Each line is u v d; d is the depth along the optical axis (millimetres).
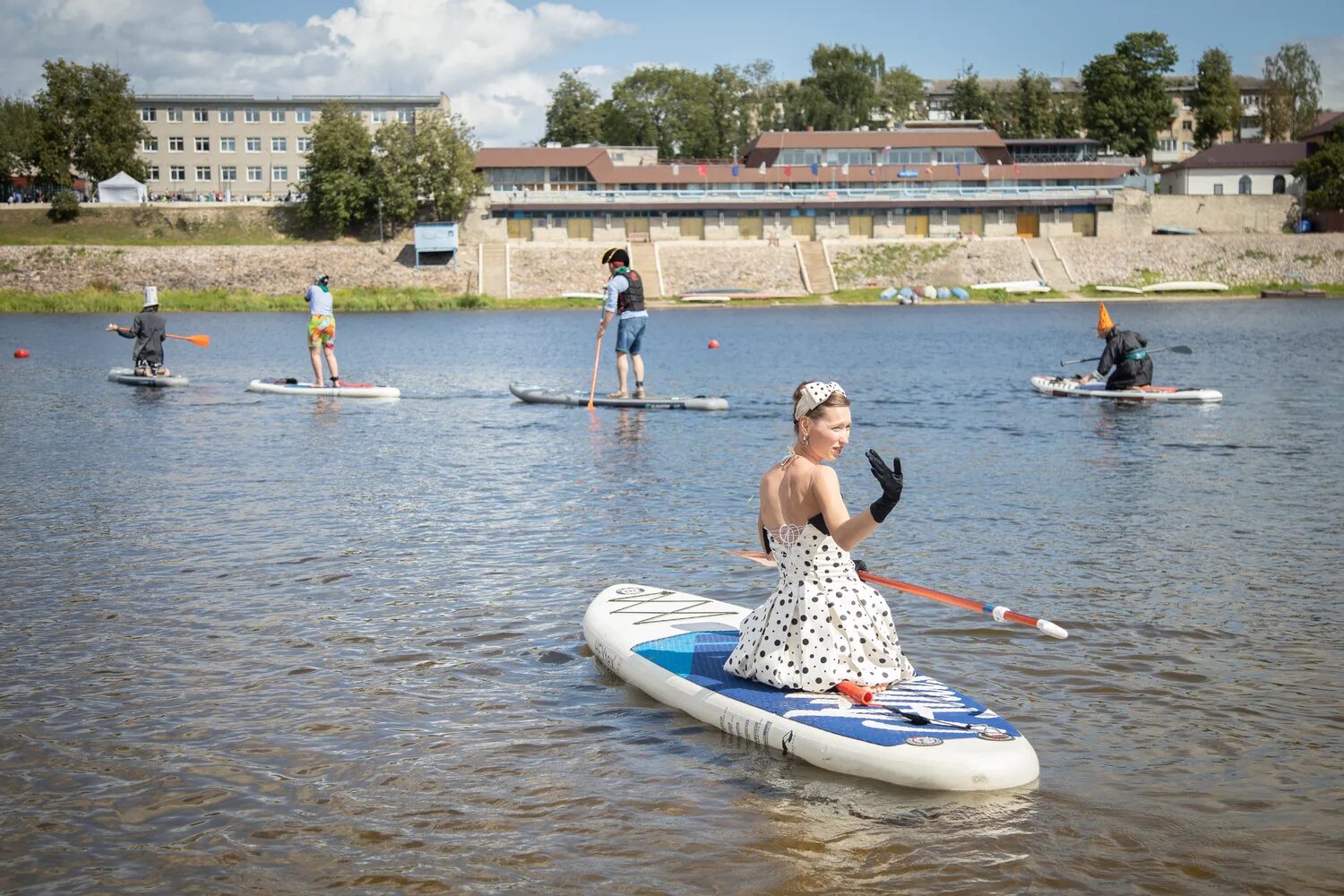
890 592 9375
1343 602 8961
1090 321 65000
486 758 6125
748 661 6738
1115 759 6098
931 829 5320
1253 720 6637
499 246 100500
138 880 4914
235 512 12469
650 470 15305
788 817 5438
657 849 5145
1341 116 118875
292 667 7547
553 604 8953
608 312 22891
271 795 5703
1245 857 5078
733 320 70125
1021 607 8883
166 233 100812
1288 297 92750
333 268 95000
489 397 25328
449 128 100875
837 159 113062
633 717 6695
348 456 16484
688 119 139625
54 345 44875
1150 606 8906
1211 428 19500
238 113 121875
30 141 105062
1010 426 20031
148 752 6199
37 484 14148
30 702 6902
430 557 10422
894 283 99500
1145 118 126625
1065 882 4875
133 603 8969
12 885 4867
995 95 147375
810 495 6352
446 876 4938
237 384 28078
